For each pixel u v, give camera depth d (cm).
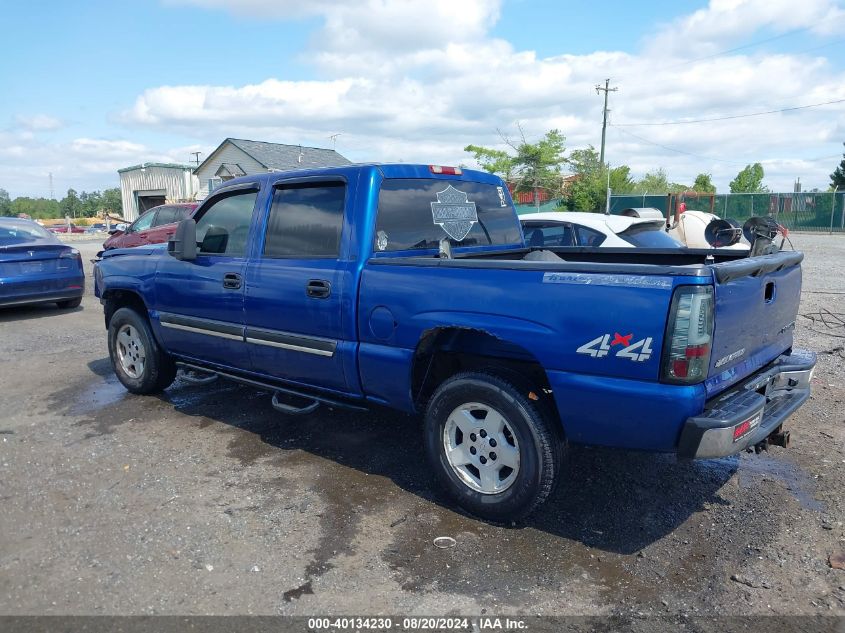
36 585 319
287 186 465
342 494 411
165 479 435
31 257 1039
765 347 383
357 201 419
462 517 382
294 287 439
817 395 575
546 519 379
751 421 322
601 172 3928
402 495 410
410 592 311
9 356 795
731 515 380
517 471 354
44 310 1149
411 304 380
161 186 4409
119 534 365
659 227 866
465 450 379
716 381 322
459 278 364
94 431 527
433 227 460
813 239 2614
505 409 353
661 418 308
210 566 333
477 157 3875
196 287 516
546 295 333
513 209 550
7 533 368
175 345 560
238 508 394
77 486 426
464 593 310
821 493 403
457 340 386
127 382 620
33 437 516
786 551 341
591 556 340
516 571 327
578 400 328
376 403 421
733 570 326
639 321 307
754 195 3319
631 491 412
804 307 950
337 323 416
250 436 511
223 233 509
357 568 330
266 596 309
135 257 586
